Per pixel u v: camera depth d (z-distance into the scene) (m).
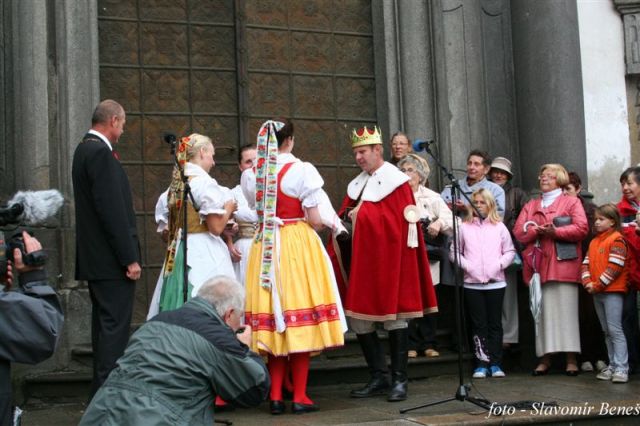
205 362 3.90
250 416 6.16
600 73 9.45
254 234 6.45
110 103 6.02
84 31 7.97
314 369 7.44
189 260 6.07
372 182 6.74
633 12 9.47
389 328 6.66
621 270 7.36
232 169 8.73
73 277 7.61
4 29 7.71
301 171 6.32
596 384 7.28
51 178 7.74
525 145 8.94
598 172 9.38
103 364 5.76
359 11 9.27
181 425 3.81
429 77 9.03
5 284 3.77
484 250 7.76
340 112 9.12
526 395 6.78
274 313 6.16
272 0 8.98
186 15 8.70
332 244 7.04
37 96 7.72
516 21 9.06
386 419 5.88
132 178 8.39
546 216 7.84
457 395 6.26
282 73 8.97
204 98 8.70
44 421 6.33
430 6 9.05
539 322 7.86
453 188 6.43
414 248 6.66
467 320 8.16
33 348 3.70
